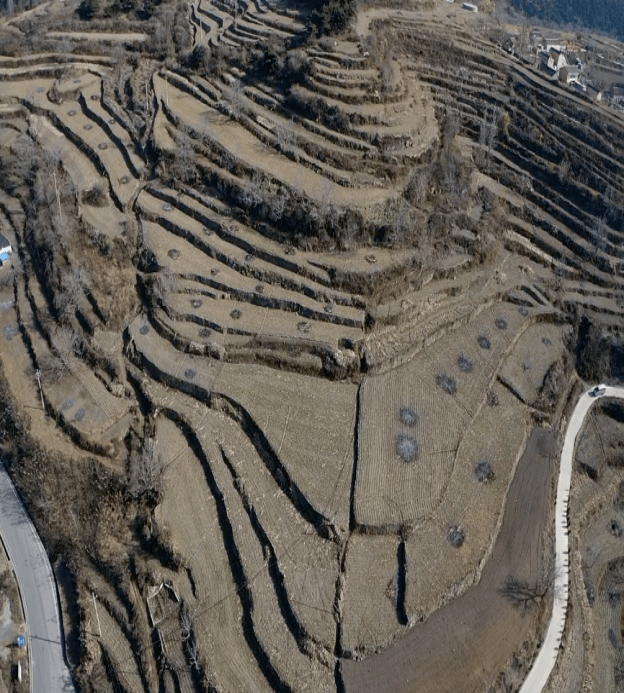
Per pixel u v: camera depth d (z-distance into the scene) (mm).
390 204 70312
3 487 58250
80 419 59375
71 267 68125
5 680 47500
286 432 56594
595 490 64625
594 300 76688
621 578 60281
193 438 57812
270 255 67500
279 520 52219
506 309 72062
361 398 59594
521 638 49156
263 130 77375
